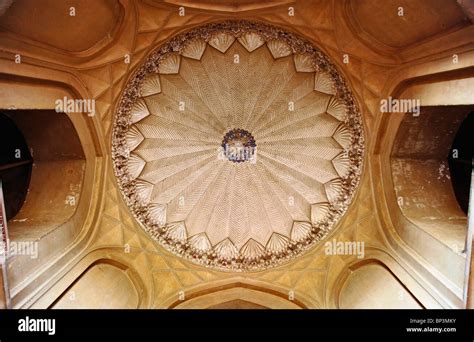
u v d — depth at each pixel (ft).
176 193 27.86
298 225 27.68
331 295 25.16
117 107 24.50
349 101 24.67
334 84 24.82
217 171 28.22
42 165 23.08
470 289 14.97
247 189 28.45
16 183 22.21
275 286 26.48
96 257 23.11
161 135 27.12
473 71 15.28
